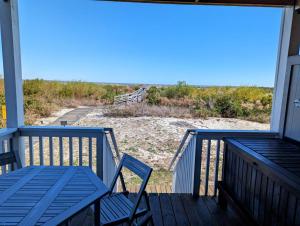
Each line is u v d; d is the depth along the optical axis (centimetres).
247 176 190
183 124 605
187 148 303
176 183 362
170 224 219
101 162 263
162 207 250
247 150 195
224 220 227
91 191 137
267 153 187
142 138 534
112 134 264
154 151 484
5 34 235
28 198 127
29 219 106
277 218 148
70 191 137
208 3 247
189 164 290
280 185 144
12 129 241
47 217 108
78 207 118
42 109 523
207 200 267
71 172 168
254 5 247
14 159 186
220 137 268
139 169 178
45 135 255
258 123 528
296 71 228
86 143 539
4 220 105
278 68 269
